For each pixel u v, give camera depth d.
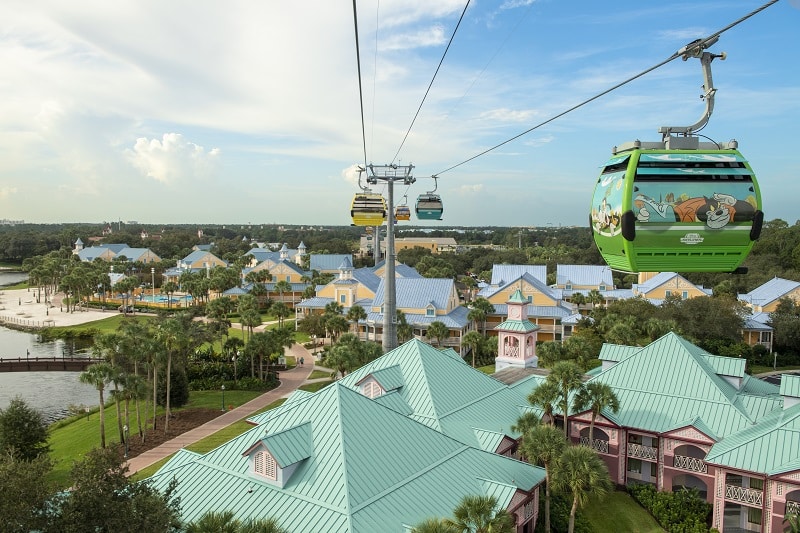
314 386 85.00
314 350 109.81
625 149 13.52
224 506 30.59
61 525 22.11
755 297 111.88
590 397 46.78
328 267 190.38
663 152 12.79
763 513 40.19
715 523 42.34
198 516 30.36
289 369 96.19
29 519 21.81
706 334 92.56
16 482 21.92
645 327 87.19
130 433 67.12
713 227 12.38
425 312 106.50
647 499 45.91
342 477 29.39
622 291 128.62
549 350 71.44
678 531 41.84
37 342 131.88
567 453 35.03
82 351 122.12
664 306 96.38
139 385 62.34
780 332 93.44
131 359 67.62
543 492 41.22
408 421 35.91
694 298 96.62
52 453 63.41
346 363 66.88
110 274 189.75
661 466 47.19
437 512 29.91
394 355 47.66
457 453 35.97
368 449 31.80
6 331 143.62
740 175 12.50
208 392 83.44
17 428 56.44
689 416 47.72
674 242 12.55
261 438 31.69
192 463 35.41
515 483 35.53
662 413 48.81
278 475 30.66
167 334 67.75
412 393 43.84
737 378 51.97
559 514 40.91
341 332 103.56
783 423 42.25
